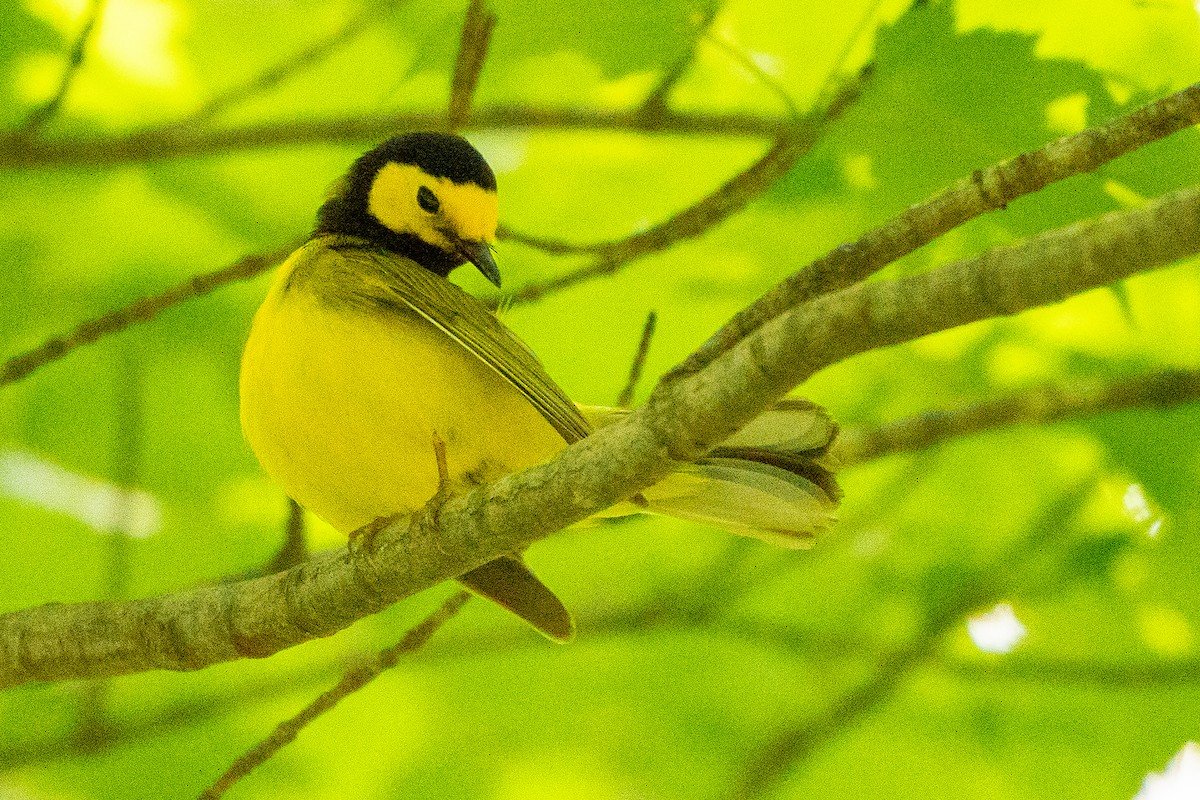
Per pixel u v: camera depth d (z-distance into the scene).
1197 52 10.11
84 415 13.49
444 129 11.65
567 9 9.81
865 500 13.90
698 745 14.59
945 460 13.78
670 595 13.66
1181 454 12.15
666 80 11.15
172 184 12.96
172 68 13.30
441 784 14.55
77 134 13.00
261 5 13.23
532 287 9.75
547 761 14.91
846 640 13.33
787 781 13.82
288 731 8.05
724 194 9.48
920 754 13.75
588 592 14.48
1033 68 9.14
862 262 5.97
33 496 13.73
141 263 13.16
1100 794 13.28
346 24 12.38
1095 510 13.35
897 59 9.17
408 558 6.76
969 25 10.05
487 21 9.41
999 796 13.66
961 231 10.73
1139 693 13.05
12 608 13.50
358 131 11.68
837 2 10.86
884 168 9.66
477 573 8.22
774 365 5.36
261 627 7.17
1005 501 13.88
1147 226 4.61
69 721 13.84
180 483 13.73
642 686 14.54
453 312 7.82
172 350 13.39
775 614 14.20
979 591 13.22
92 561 13.61
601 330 12.98
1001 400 11.31
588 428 7.53
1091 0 9.95
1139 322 12.41
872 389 13.48
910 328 5.09
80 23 12.44
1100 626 13.09
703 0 9.61
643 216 12.85
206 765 13.84
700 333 12.95
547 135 12.80
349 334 7.73
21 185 12.68
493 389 7.87
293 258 8.48
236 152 11.60
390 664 8.16
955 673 13.01
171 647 7.36
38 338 13.16
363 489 8.03
